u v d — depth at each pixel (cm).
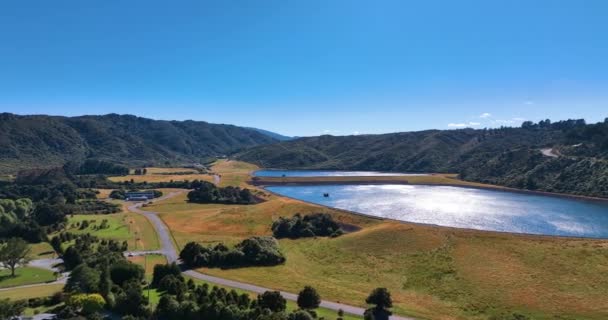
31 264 12256
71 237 14650
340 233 16375
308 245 15025
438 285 10550
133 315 8162
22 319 8006
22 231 15150
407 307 9000
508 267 11338
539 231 16900
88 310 8188
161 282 9669
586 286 9881
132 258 12850
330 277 11425
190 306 7975
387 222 17362
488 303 9244
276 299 8200
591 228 17462
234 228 17450
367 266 12344
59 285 10269
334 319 8038
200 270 11888
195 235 16175
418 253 13012
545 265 11256
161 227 17400
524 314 8631
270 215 19400
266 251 12988
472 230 14888
